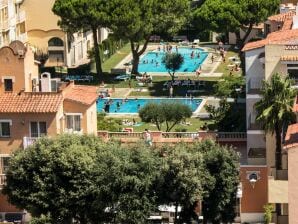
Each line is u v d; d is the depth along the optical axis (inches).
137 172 3627.0
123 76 7003.0
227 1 7185.0
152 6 6865.2
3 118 4276.6
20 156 3823.8
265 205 4047.7
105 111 6151.6
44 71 7199.8
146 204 3636.8
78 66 7509.8
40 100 4301.2
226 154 3730.3
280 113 4062.5
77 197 3722.9
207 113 5895.7
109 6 6747.1
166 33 7445.9
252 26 7298.2
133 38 6909.5
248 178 4126.5
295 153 3221.0
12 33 7135.8
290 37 4397.1
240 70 7229.3
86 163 3737.7
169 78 7062.0
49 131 4266.7
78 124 4365.2
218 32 7273.6
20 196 3801.7
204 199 3740.2
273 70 4323.3
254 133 4416.8
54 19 7519.7
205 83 6845.5
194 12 7313.0
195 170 3624.5
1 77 4485.7
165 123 5669.3
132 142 4419.3
